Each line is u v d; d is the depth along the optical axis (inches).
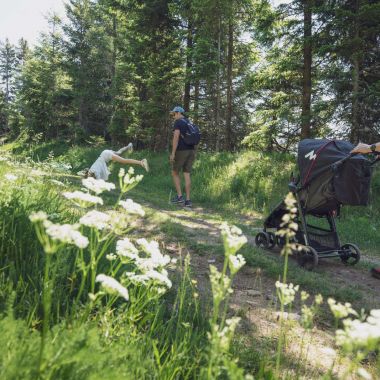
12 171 181.8
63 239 47.7
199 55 693.3
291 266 192.9
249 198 436.1
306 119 551.2
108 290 54.9
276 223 234.4
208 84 837.2
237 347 95.5
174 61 785.6
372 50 542.3
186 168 382.0
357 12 497.7
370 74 550.3
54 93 1259.2
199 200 437.7
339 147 205.9
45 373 45.9
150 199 376.8
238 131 1008.2
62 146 907.4
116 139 1015.0
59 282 93.1
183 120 376.5
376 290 179.8
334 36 529.7
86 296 96.3
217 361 51.4
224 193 452.1
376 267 203.8
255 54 880.3
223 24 729.0
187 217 311.7
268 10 607.2
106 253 122.6
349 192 196.1
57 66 1279.5
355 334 40.3
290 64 594.9
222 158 571.2
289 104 621.6
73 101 1214.9
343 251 217.8
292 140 708.0
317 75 603.5
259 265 186.4
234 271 54.9
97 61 1184.2
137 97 887.1
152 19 786.2
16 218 108.8
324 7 510.0
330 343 115.7
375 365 102.2
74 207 179.9
